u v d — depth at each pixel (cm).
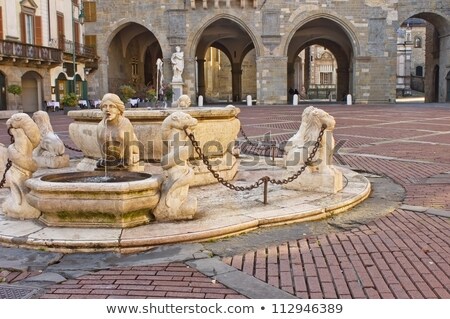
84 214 686
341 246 652
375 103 4753
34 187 686
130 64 5578
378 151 1555
